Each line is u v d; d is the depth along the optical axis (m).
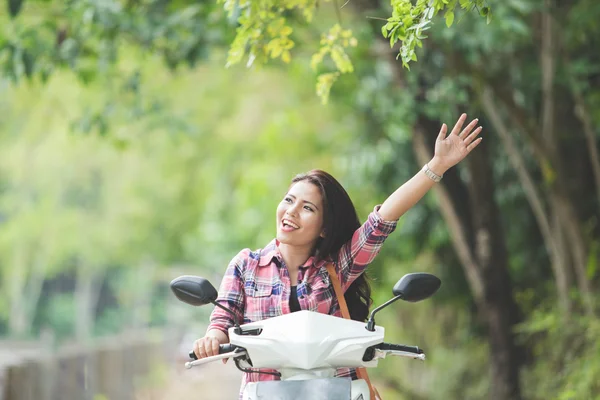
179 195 46.75
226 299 5.63
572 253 13.16
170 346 34.97
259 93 25.81
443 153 5.57
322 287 5.66
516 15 13.00
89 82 12.73
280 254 5.75
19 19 13.38
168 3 12.73
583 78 13.44
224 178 32.69
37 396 14.32
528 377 13.52
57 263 55.22
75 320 66.44
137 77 13.45
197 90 25.73
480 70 12.15
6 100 26.36
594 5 12.18
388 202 5.68
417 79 12.54
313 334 5.03
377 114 13.61
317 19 15.78
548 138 12.91
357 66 13.33
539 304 14.48
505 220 16.61
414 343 20.12
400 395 19.81
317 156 23.67
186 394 25.41
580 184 14.87
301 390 4.95
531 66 14.31
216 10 12.23
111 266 63.25
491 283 13.44
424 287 5.31
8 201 49.91
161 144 31.53
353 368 5.50
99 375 19.06
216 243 34.88
